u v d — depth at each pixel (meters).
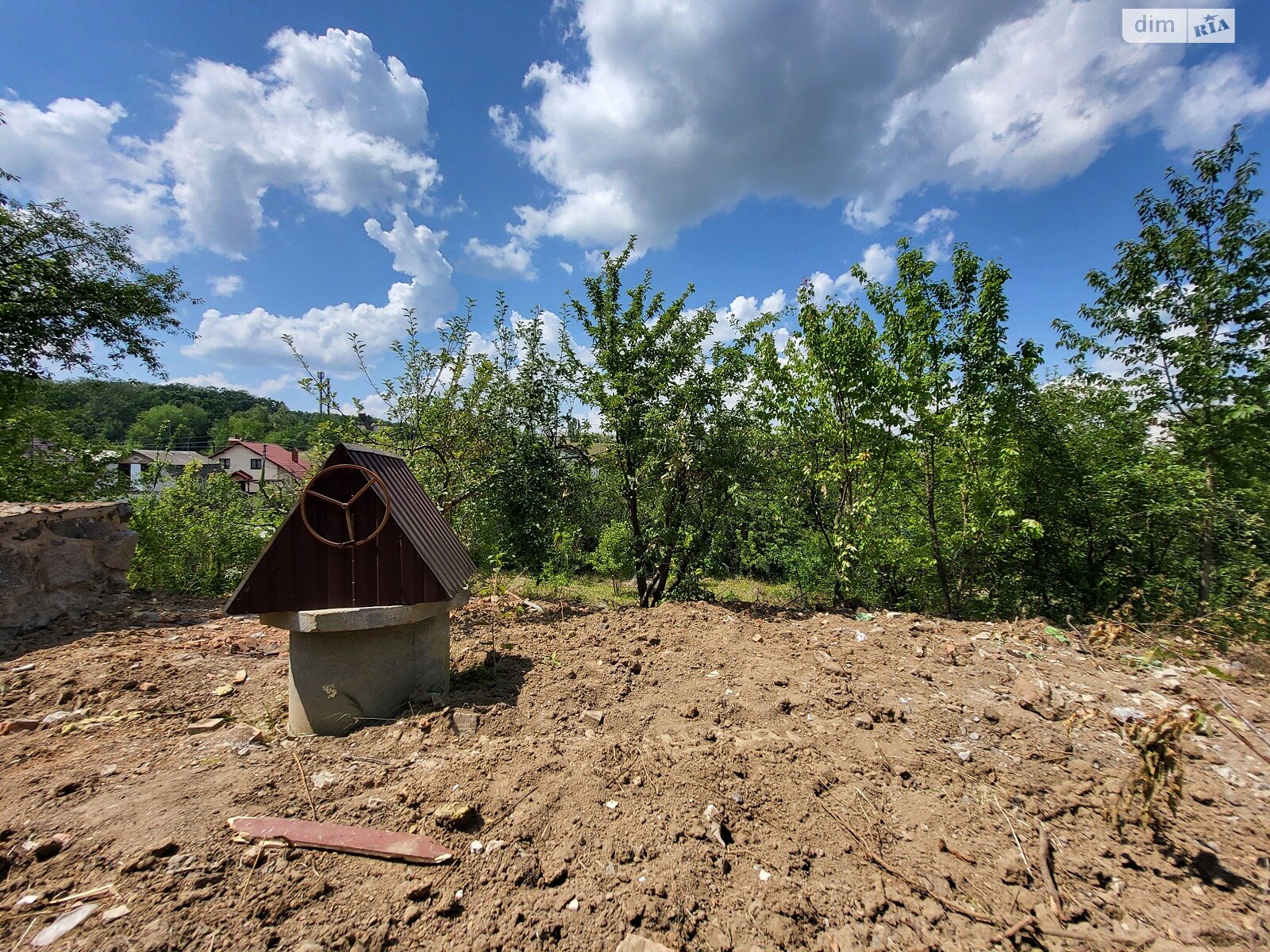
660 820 2.22
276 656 4.22
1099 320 6.85
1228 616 5.05
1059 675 3.71
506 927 1.70
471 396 7.33
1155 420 6.64
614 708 3.27
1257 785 2.56
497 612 5.62
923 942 1.75
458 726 2.92
